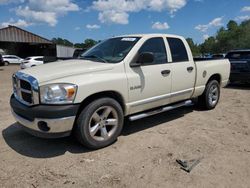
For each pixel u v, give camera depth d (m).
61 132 4.03
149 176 3.62
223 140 4.90
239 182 3.50
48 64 4.88
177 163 3.99
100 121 4.41
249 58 10.97
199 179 3.56
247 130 5.46
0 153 4.29
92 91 4.18
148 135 5.11
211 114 6.64
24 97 4.28
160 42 5.45
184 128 5.54
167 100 5.56
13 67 30.80
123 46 5.05
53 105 3.94
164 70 5.33
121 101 4.74
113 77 4.47
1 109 7.04
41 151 4.37
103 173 3.69
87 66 4.45
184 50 5.97
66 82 4.01
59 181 3.49
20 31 44.72
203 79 6.50
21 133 5.16
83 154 4.27
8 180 3.50
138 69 4.88
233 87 11.57
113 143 4.70
